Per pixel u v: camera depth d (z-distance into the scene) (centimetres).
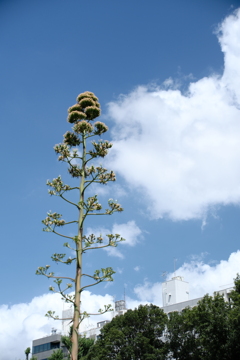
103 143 1584
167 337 4444
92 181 1538
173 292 6600
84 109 1700
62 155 1570
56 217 1447
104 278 1340
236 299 3375
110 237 1420
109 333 4506
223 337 3197
